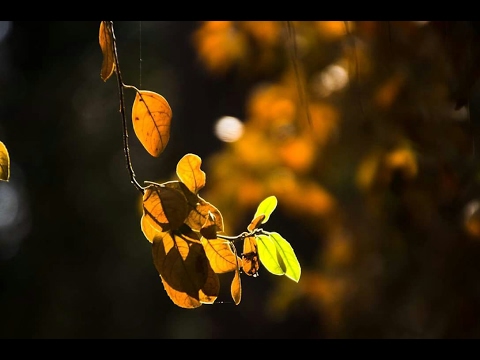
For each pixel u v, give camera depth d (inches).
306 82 144.4
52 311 319.9
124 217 321.1
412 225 117.3
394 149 112.6
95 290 319.6
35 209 336.8
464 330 124.3
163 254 52.2
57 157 339.3
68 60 350.3
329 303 154.3
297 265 57.3
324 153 146.8
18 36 355.6
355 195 154.3
